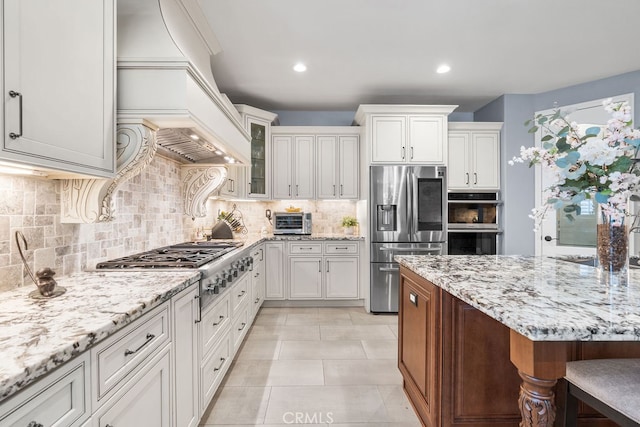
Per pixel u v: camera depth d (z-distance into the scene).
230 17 2.34
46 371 0.68
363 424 1.74
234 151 2.44
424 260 1.94
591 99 3.53
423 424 1.70
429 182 3.65
